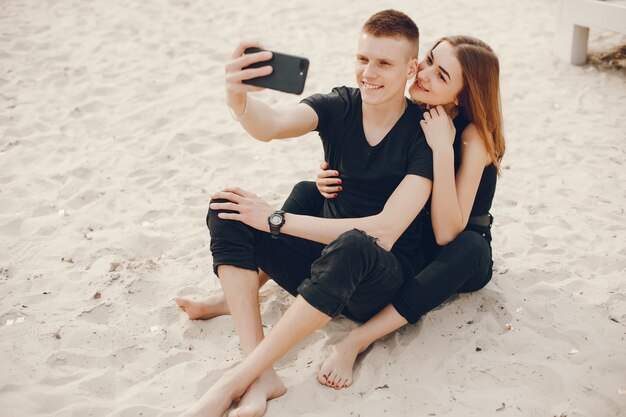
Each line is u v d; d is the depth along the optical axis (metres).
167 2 6.75
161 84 5.04
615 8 5.03
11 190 3.63
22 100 4.70
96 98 4.79
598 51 5.78
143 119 4.54
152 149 4.15
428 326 2.53
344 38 6.03
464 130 2.46
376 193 2.39
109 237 3.24
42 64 5.26
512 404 2.16
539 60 5.56
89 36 5.82
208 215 2.37
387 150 2.34
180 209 3.52
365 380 2.28
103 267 2.99
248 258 2.32
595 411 2.13
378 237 2.24
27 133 4.28
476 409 2.14
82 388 2.27
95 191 3.65
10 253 3.09
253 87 2.11
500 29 6.23
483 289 2.73
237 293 2.29
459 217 2.37
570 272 2.91
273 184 3.79
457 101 2.46
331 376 2.25
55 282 2.88
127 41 5.77
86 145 4.18
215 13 6.55
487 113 2.40
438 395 2.20
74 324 2.60
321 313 2.10
